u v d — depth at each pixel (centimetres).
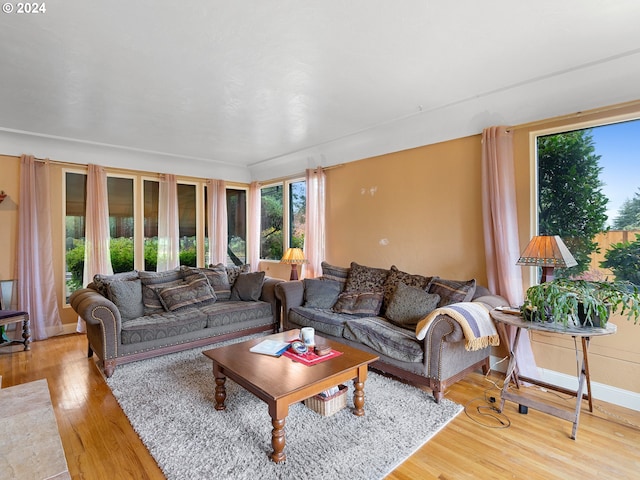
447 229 359
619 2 181
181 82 276
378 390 273
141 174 514
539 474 180
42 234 426
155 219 529
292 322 379
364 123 380
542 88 280
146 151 496
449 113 339
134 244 508
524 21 198
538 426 227
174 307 371
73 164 455
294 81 276
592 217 274
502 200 304
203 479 173
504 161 305
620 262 261
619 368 256
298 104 325
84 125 381
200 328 358
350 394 266
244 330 396
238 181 621
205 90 292
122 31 206
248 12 189
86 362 340
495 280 312
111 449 199
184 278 418
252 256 622
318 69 256
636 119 253
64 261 450
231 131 408
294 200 559
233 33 209
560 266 234
